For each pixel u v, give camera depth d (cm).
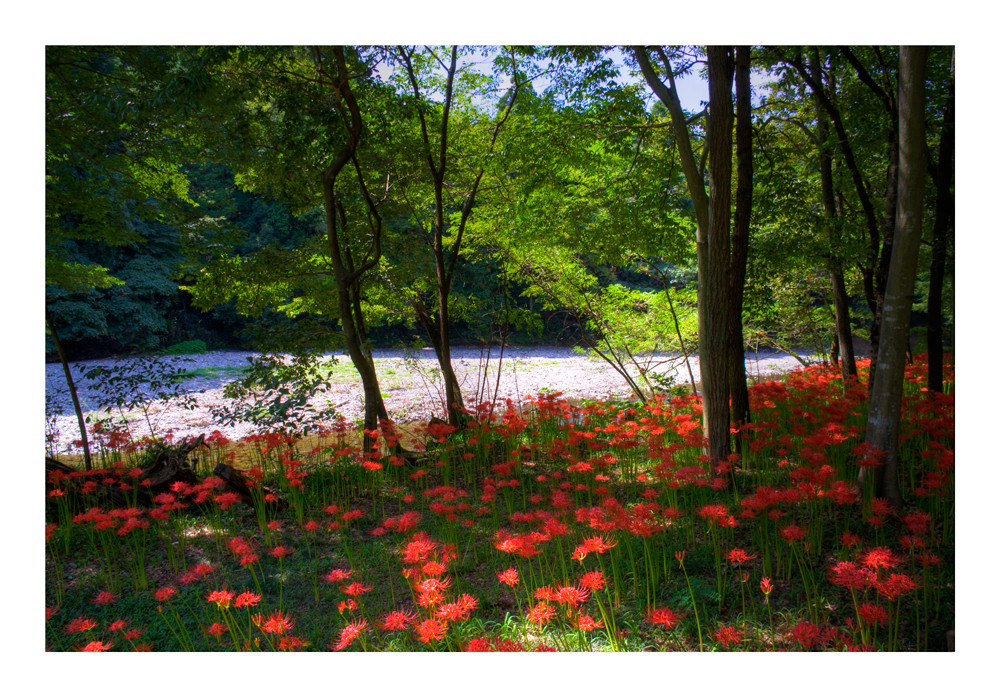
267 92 520
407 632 286
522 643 270
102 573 359
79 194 494
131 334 1820
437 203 638
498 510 451
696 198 488
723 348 474
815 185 794
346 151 535
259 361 566
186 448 516
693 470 366
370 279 659
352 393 1199
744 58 470
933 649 254
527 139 580
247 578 354
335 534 419
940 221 469
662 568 330
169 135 532
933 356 476
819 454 364
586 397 1091
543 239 636
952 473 349
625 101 548
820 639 259
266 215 2003
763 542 339
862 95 632
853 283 870
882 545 328
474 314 837
